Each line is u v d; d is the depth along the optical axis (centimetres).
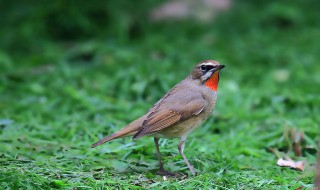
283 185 952
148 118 1012
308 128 1261
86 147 1128
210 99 1062
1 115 1338
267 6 2167
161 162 1034
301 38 1980
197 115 1041
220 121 1354
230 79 1661
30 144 1127
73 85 1578
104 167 1027
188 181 952
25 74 1656
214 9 2117
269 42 1955
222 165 1042
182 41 1925
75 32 1995
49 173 977
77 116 1334
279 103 1459
